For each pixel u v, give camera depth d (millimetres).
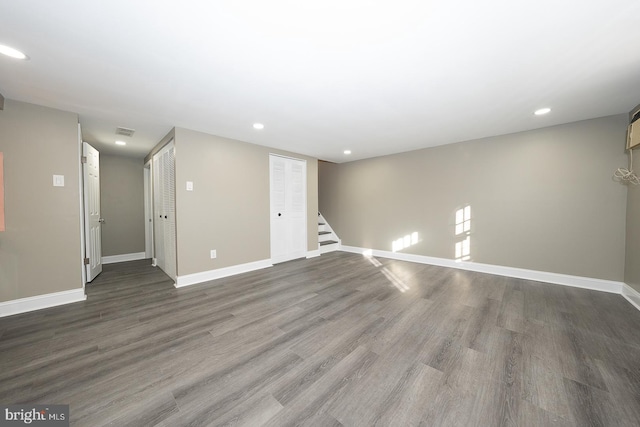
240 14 1283
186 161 3154
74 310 2404
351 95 2248
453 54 1644
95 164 3551
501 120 2926
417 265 4227
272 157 4270
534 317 2232
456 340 1863
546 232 3215
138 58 1661
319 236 5527
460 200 3932
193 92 2158
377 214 5039
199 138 3271
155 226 4156
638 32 1405
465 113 2701
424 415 1196
